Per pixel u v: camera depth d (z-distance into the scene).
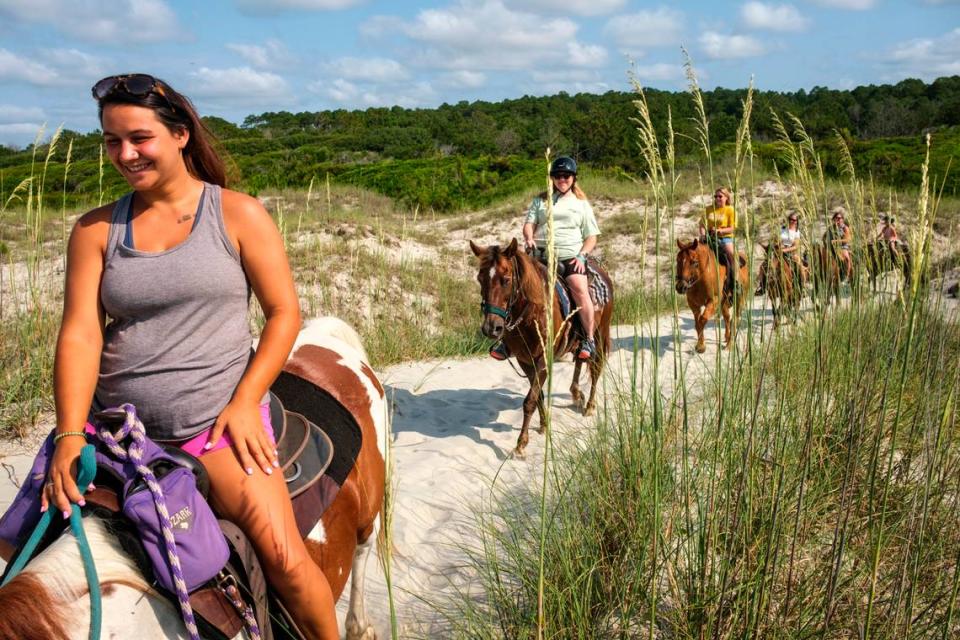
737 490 3.03
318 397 2.61
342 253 12.43
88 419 1.95
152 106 1.81
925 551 3.17
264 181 27.81
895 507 3.53
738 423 3.37
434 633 3.38
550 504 4.21
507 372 8.55
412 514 4.59
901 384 2.83
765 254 4.46
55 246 11.89
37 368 6.25
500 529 4.32
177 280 1.83
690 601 3.04
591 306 6.50
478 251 6.00
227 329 1.92
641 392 3.99
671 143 2.98
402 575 3.90
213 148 2.09
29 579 1.56
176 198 1.91
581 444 5.23
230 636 1.82
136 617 1.66
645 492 3.36
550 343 2.11
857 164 16.31
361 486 2.63
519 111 69.38
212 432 1.86
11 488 4.77
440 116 83.00
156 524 1.69
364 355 3.43
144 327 1.86
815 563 3.33
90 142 21.55
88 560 1.62
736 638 2.86
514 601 3.40
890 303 4.34
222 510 1.91
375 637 3.14
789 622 2.97
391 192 28.08
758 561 2.98
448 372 8.44
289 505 1.97
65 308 1.89
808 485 3.59
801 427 3.77
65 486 1.69
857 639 2.86
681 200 19.31
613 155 28.23
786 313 4.23
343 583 2.47
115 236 1.87
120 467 1.77
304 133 80.62
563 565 3.34
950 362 3.97
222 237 1.89
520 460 5.76
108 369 1.89
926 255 3.29
